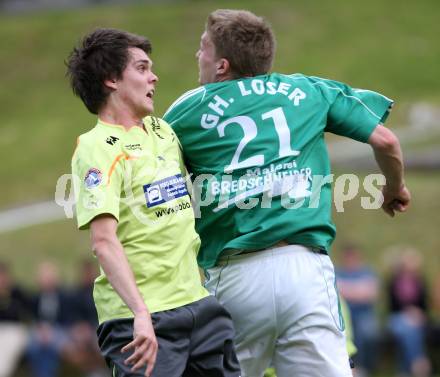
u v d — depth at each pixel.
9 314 33.41
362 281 33.53
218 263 13.27
